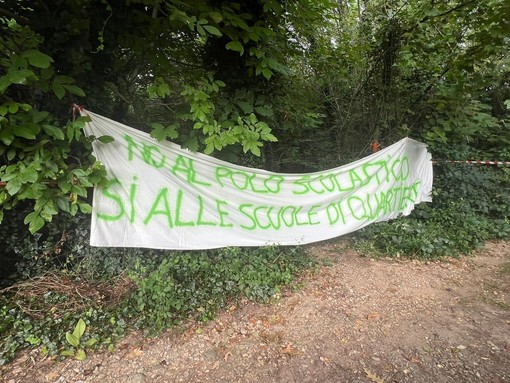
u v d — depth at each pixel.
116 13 3.67
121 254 3.89
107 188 3.63
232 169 4.30
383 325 3.47
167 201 3.95
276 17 4.65
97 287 3.58
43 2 3.44
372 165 5.56
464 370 2.87
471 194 7.00
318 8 5.25
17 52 3.07
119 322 3.17
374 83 6.37
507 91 8.32
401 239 5.30
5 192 2.89
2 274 3.45
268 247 4.46
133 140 3.73
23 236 3.53
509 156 7.91
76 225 3.79
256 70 4.14
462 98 6.51
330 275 4.41
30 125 2.81
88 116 3.25
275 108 5.47
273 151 5.77
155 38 4.00
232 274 3.85
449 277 4.59
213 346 3.08
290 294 3.90
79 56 3.48
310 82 6.93
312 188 4.92
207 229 4.20
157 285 3.35
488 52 5.39
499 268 4.95
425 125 6.75
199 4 3.64
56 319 3.12
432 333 3.37
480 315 3.71
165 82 4.14
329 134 6.89
